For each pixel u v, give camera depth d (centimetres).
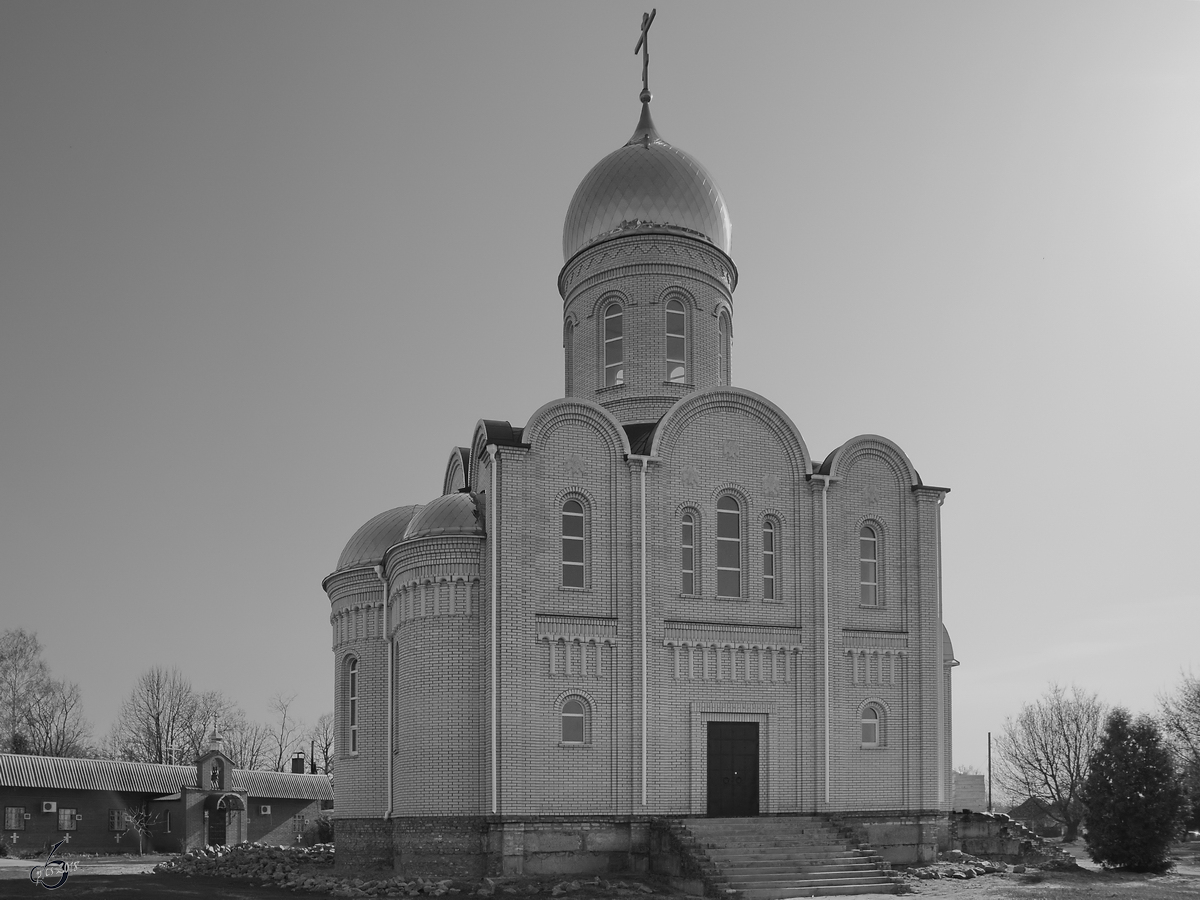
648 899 2738
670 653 3350
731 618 3441
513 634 3169
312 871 3641
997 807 10388
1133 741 3688
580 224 4094
